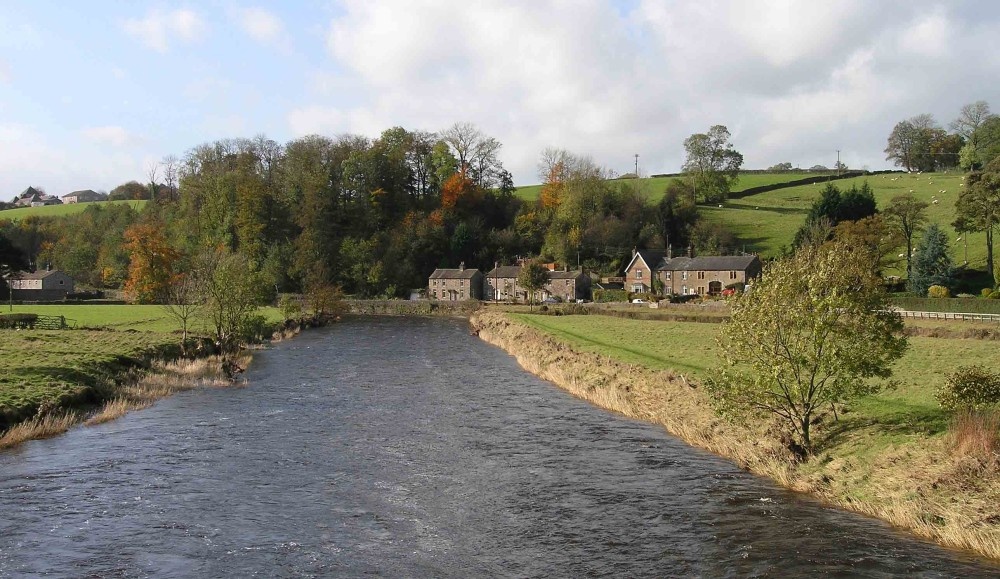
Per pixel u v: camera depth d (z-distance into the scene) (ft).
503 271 440.04
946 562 53.42
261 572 52.54
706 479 75.51
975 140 471.62
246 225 424.46
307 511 65.77
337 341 228.63
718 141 504.43
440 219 497.46
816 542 57.77
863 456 72.69
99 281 456.04
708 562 54.44
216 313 182.29
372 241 465.47
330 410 111.96
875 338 73.72
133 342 164.45
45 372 114.52
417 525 62.54
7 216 588.50
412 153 546.67
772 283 77.20
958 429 67.67
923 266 278.87
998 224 295.48
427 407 114.93
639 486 73.31
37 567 52.80
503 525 62.54
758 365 77.97
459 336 249.55
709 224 448.24
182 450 86.38
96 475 75.46
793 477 73.31
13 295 402.52
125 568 52.95
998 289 254.47
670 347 161.17
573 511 65.98
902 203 309.63
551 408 114.21
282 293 400.67
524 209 533.14
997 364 115.75
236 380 140.46
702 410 98.84
